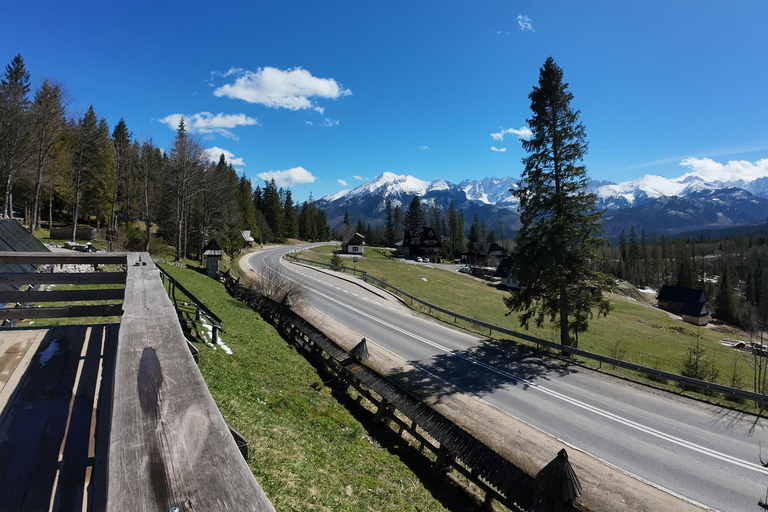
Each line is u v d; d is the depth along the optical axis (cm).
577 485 716
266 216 10050
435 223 13475
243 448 372
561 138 2198
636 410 1485
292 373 1252
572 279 2164
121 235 3481
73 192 4384
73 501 261
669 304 7725
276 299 2253
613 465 1141
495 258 10575
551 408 1486
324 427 927
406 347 2145
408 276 5781
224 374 931
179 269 2628
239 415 714
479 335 2531
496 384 1698
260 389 954
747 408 1502
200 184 4381
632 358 3158
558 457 745
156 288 412
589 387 1700
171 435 167
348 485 687
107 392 398
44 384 402
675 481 1073
